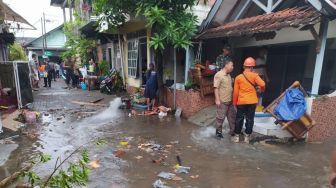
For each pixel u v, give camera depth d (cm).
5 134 713
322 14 575
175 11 902
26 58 2344
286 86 845
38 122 855
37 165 518
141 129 776
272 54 883
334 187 125
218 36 824
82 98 1305
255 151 595
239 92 636
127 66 1462
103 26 1210
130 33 1374
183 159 556
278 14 730
